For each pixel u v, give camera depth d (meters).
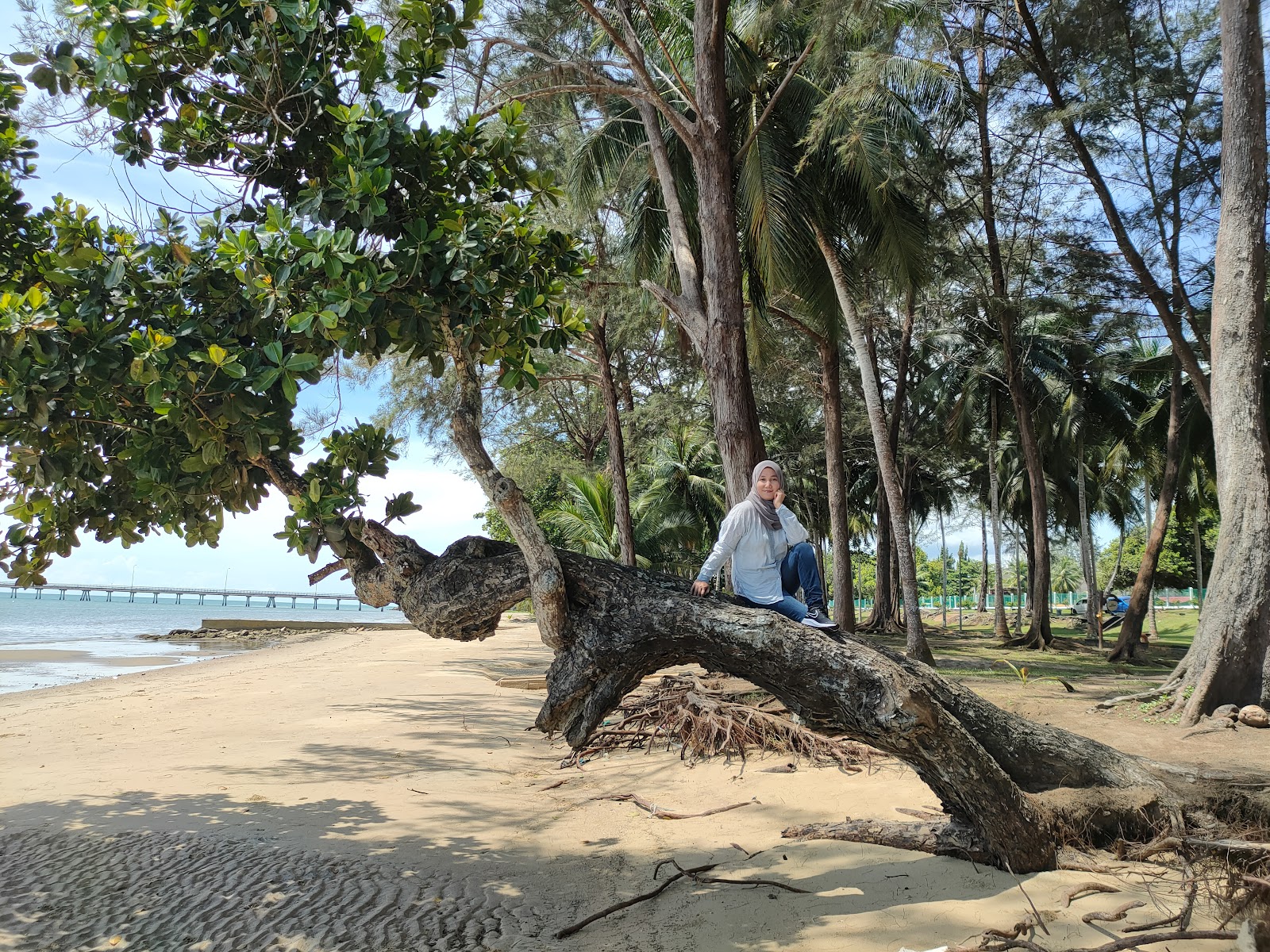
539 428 29.23
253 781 7.02
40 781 6.96
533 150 14.47
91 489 5.31
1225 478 9.93
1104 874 4.48
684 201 14.73
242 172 5.26
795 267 13.02
